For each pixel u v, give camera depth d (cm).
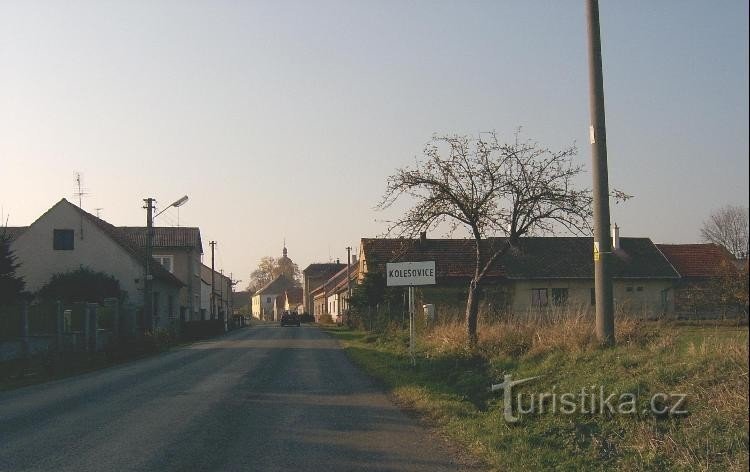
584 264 4494
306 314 9356
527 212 1892
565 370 1206
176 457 845
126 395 1442
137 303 4197
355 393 1448
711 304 3581
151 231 3359
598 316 1311
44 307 2495
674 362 1013
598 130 1290
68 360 2244
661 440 770
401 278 1883
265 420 1110
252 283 18038
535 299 4353
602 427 886
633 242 4903
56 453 867
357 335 4191
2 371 1964
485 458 838
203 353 2822
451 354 1814
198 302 6694
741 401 760
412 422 1095
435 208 1933
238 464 811
